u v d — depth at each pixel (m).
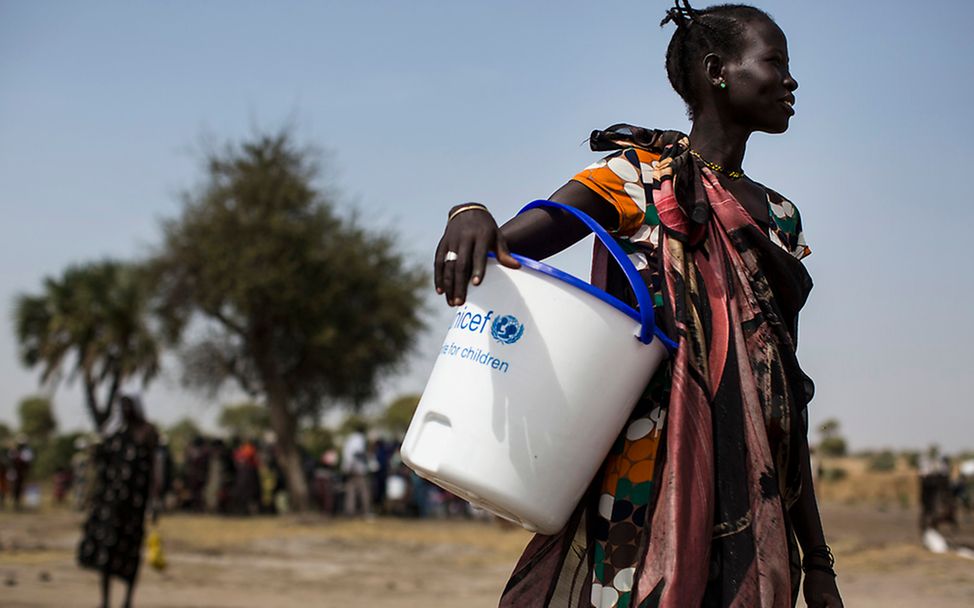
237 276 27.61
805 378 2.30
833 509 32.47
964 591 10.66
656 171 2.32
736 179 2.42
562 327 2.11
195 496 26.12
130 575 9.17
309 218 28.83
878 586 11.22
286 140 29.00
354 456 25.08
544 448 2.10
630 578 2.16
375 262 29.81
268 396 28.36
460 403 2.14
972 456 34.38
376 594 10.95
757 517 2.12
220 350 29.33
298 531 19.38
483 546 17.56
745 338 2.23
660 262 2.24
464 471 2.11
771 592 2.08
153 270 28.80
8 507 27.08
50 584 10.67
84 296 38.00
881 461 60.50
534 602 2.24
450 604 10.15
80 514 24.14
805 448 2.31
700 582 2.04
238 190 28.34
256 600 10.10
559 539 2.25
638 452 2.22
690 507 2.06
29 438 54.88
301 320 28.61
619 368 2.14
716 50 2.39
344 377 30.14
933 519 16.94
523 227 2.26
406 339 30.58
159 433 9.51
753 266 2.28
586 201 2.29
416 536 19.03
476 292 2.18
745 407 2.17
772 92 2.37
